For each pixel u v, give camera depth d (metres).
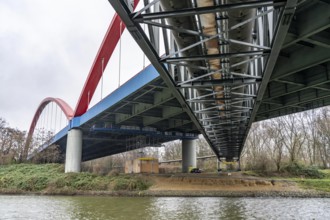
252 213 23.23
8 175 50.28
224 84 18.00
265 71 15.85
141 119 51.44
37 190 44.12
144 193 39.59
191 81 18.03
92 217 20.88
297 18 16.39
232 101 23.78
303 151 76.12
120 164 98.44
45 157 66.12
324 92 28.44
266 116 40.56
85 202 31.28
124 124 51.09
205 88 19.98
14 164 62.78
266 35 13.93
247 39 14.38
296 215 22.50
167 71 16.44
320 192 40.12
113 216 21.25
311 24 15.64
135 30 11.62
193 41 14.77
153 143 62.28
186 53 16.16
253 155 68.62
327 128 69.38
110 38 44.06
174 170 72.50
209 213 23.02
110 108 40.44
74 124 51.66
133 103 40.47
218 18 12.96
